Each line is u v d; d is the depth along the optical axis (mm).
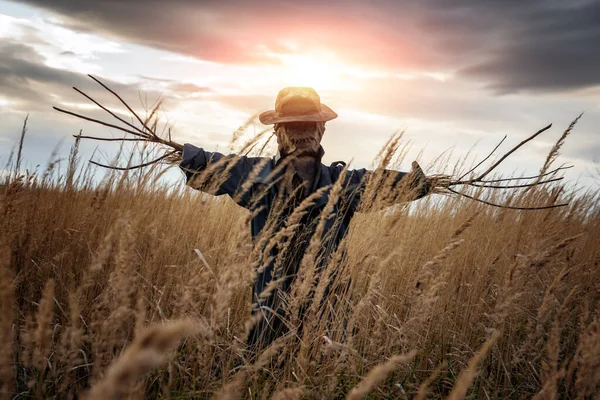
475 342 3098
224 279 2205
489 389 2713
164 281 3027
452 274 3627
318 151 3102
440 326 3174
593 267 3924
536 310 3383
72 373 2129
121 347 2010
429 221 4082
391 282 3418
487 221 4129
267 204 3061
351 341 2402
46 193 3541
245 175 3119
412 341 2883
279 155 3131
